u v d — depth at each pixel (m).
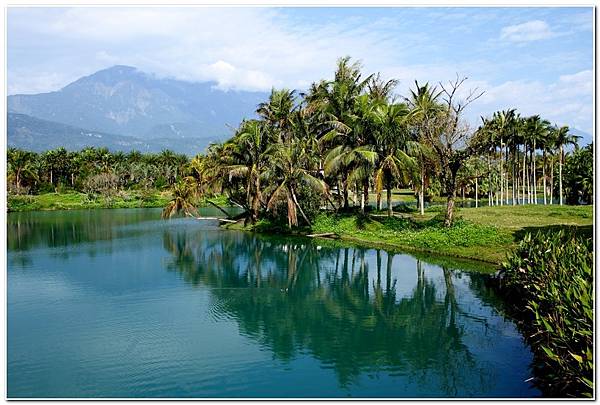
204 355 16.12
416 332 18.22
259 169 45.69
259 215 50.47
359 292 24.47
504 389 13.39
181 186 59.91
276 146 44.03
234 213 73.19
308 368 15.09
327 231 42.72
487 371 14.62
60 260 33.12
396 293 24.03
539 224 39.19
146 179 111.00
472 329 18.41
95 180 98.94
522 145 71.00
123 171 111.31
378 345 16.98
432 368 14.95
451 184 36.97
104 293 24.19
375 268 29.78
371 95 48.88
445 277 26.86
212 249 37.62
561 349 12.68
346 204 47.66
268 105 53.22
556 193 79.81
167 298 23.31
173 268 30.50
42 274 28.56
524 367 14.86
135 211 79.00
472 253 31.62
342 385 13.85
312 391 13.52
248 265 31.50
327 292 24.58
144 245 39.78
